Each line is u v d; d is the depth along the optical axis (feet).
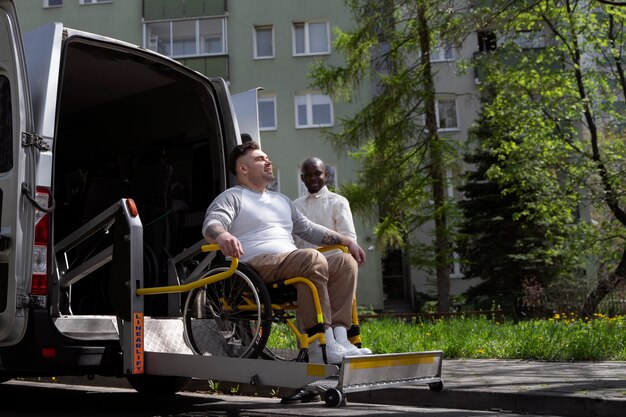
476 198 76.28
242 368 13.76
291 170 92.22
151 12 95.71
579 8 62.95
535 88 64.64
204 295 15.34
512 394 16.79
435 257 63.16
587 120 63.77
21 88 14.98
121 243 15.02
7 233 14.74
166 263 19.12
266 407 18.01
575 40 63.16
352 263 15.53
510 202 75.41
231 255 14.56
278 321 15.34
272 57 94.17
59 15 96.58
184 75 19.03
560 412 16.11
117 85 21.15
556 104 63.82
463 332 33.04
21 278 14.57
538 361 25.23
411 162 62.54
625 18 62.18
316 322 14.23
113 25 96.17
